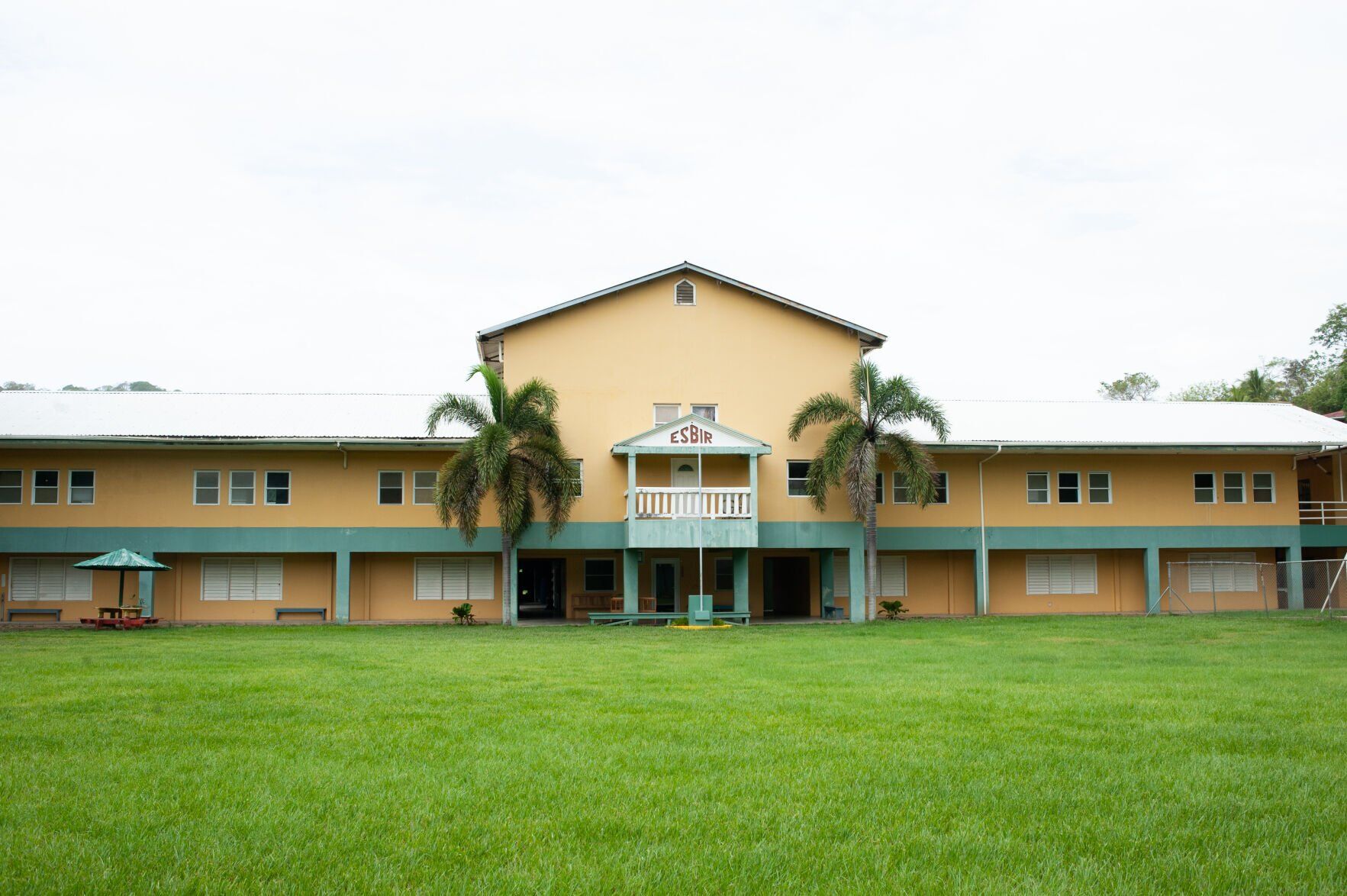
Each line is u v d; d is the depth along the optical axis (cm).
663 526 3212
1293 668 1727
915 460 3186
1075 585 3828
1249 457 3800
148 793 837
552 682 1523
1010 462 3703
